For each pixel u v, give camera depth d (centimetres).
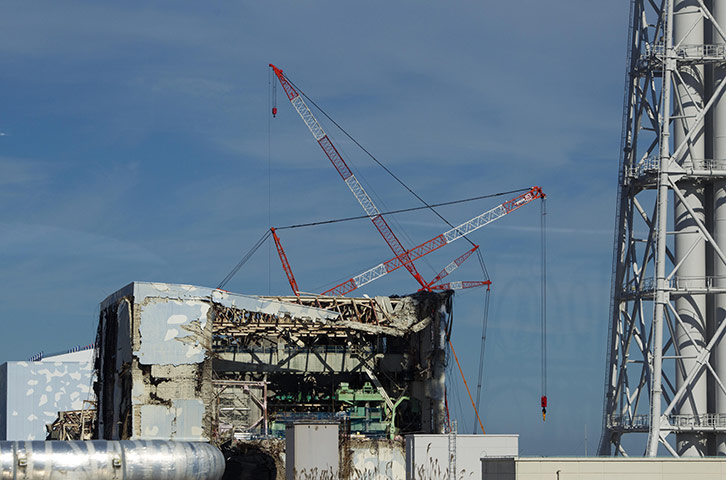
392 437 17862
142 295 15738
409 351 19150
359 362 19338
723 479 10712
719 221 14338
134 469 12862
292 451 14362
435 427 18250
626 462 10712
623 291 14862
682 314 14362
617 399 14762
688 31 14650
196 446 13725
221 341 18512
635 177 14838
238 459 16450
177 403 15688
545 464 10706
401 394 19050
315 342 19088
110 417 16812
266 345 19075
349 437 16950
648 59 14725
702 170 14212
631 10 15250
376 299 18575
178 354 15800
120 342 16362
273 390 19588
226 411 18450
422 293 18688
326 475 14338
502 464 10881
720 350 14138
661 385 13875
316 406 19212
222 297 16388
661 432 13738
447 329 18588
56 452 12456
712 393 14288
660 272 14050
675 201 14650
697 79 14725
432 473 14350
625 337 14850
